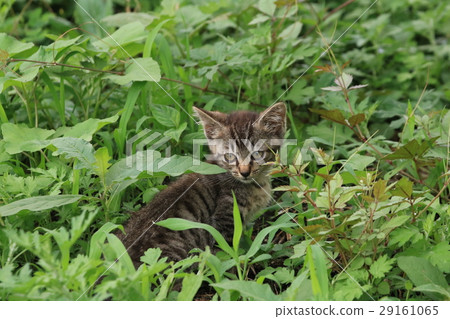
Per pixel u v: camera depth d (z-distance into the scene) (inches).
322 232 149.3
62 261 133.7
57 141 176.4
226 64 239.9
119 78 207.8
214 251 199.9
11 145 186.1
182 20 277.1
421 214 173.0
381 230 152.3
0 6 307.3
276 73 256.2
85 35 278.5
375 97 273.9
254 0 287.4
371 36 311.9
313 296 137.4
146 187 203.9
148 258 148.0
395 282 157.2
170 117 209.8
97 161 169.8
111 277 141.6
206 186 202.4
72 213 180.7
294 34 260.8
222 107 246.1
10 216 173.0
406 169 229.1
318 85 258.5
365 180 154.3
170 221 157.6
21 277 129.0
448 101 283.6
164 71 241.1
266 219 216.8
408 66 303.0
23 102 226.7
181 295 136.5
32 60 203.6
